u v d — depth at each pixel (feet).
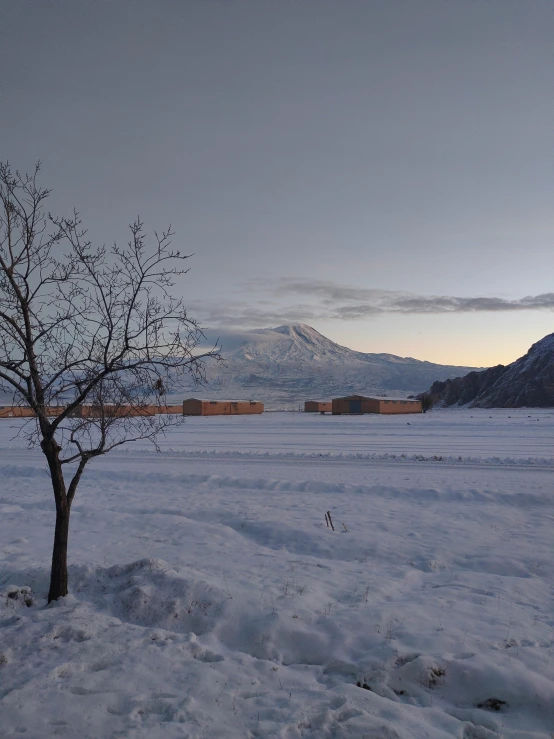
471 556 35.91
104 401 24.93
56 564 24.71
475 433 151.84
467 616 23.71
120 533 39.86
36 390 23.70
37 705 16.05
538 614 24.94
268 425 201.98
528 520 45.83
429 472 71.72
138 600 23.84
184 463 83.76
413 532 41.70
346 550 37.50
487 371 484.74
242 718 15.81
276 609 23.34
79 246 23.58
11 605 23.99
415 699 17.89
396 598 26.68
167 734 14.78
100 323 23.65
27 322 23.59
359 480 65.00
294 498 55.47
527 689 17.63
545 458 84.38
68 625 21.12
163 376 24.53
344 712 16.30
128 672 18.12
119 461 86.99
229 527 42.16
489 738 15.80
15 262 23.24
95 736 14.61
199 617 23.03
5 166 23.36
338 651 20.43
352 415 312.29
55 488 25.02
